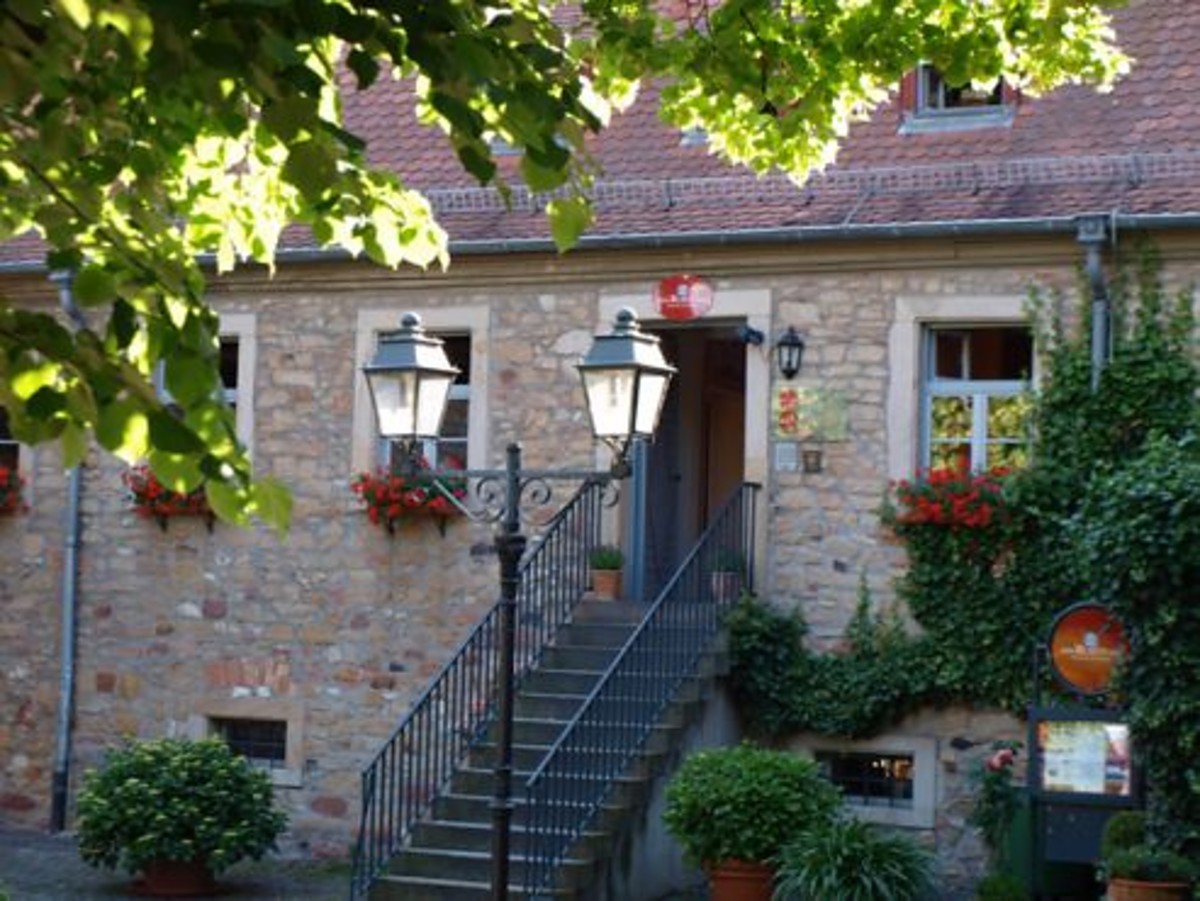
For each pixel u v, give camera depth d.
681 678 14.62
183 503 17.20
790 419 15.69
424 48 5.48
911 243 15.34
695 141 16.91
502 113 5.84
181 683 17.41
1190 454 12.72
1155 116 15.53
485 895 13.27
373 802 14.31
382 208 7.20
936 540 15.11
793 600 15.61
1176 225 14.52
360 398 17.03
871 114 16.34
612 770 13.87
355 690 16.84
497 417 16.62
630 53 9.05
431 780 16.06
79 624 17.77
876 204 15.62
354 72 5.57
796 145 9.77
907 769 15.33
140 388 5.23
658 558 17.12
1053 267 15.03
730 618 15.34
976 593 14.99
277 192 7.57
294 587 17.11
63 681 17.70
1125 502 12.55
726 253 15.91
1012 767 14.77
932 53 9.49
